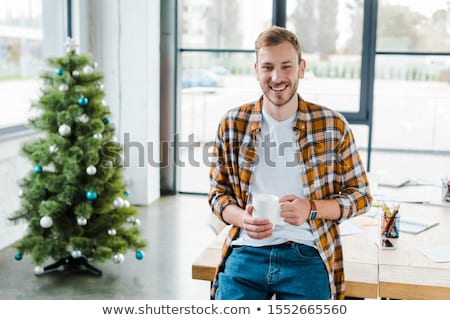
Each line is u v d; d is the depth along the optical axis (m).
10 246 4.52
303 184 2.04
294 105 2.06
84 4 5.52
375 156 6.06
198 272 2.22
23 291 3.71
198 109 6.38
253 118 2.10
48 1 5.13
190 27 6.13
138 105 5.80
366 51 5.68
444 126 5.88
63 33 5.39
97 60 5.78
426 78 5.73
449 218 2.84
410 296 2.01
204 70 6.21
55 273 4.03
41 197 3.87
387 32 5.65
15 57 4.68
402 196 3.28
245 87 6.18
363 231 2.61
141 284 3.88
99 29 5.73
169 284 3.89
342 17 5.68
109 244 3.91
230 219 2.06
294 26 5.80
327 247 2.02
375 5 5.59
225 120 2.15
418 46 5.64
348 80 5.77
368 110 5.77
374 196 3.26
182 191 6.44
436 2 5.52
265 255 2.00
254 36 5.99
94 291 3.74
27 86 4.89
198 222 5.38
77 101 3.75
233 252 2.09
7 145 4.39
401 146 6.01
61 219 3.86
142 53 5.71
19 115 4.79
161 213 5.66
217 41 6.10
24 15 4.77
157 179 6.21
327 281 2.00
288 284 1.97
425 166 6.03
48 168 4.61
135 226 4.16
